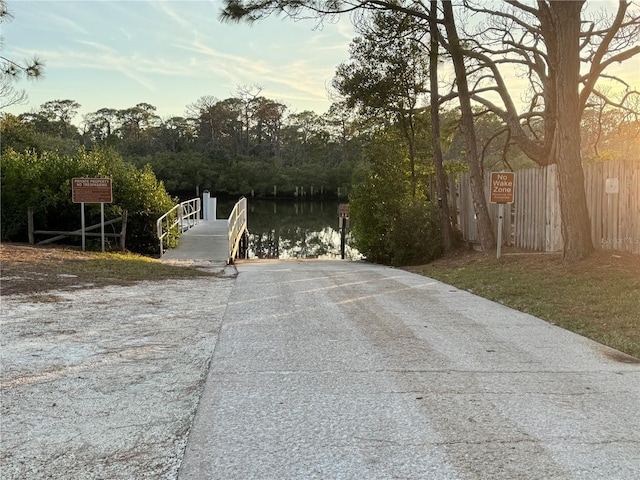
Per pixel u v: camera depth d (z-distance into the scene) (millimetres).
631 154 22250
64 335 5848
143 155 84312
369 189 18656
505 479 2883
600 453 3188
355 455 3148
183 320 6719
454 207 17297
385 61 18281
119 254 14680
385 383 4414
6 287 8344
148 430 3514
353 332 6168
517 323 6703
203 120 87188
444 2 14570
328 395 4129
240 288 9445
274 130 88938
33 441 3354
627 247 10070
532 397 4113
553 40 13461
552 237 11969
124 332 6047
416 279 10977
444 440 3350
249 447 3256
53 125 86312
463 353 5324
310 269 13133
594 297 7637
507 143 20891
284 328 6348
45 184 16656
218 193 78375
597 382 4480
